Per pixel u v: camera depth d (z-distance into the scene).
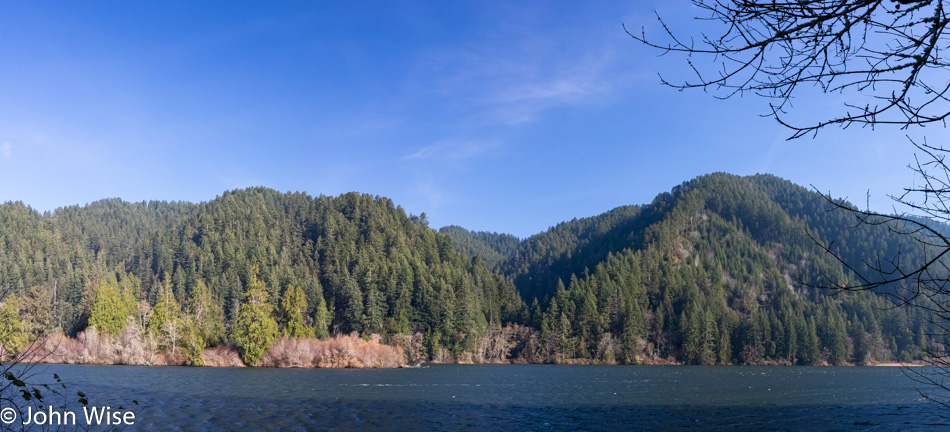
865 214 5.09
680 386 66.19
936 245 4.64
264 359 91.25
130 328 89.19
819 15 4.30
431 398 49.88
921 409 43.66
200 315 101.88
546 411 42.75
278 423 35.25
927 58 4.19
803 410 43.75
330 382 63.16
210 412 38.66
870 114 4.49
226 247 174.00
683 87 4.89
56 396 41.28
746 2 4.42
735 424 37.12
